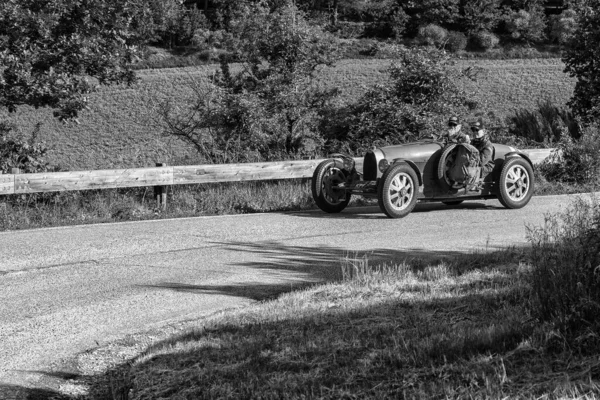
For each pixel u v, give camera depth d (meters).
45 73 16.97
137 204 14.86
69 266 10.18
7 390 6.04
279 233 12.48
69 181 14.12
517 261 9.50
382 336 6.39
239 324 7.21
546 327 6.09
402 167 13.77
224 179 15.56
